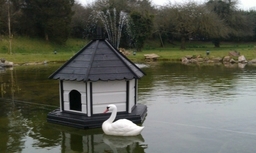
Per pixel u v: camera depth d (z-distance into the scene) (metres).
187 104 10.57
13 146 6.72
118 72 7.83
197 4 45.84
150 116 9.04
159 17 47.78
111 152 6.36
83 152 6.36
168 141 6.96
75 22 46.38
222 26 45.50
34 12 40.38
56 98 11.88
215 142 6.90
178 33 45.50
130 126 7.20
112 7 42.41
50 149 6.53
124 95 8.10
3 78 17.70
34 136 7.34
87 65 7.84
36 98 11.91
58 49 40.47
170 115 9.16
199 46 49.66
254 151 6.38
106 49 8.24
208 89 13.30
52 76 8.12
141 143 6.84
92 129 7.71
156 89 13.45
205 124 8.25
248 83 14.84
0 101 11.39
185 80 16.14
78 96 8.16
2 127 8.10
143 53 36.44
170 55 33.03
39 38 41.97
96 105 7.86
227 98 11.46
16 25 39.84
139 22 39.59
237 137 7.23
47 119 8.34
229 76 17.62
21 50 36.12
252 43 55.56
